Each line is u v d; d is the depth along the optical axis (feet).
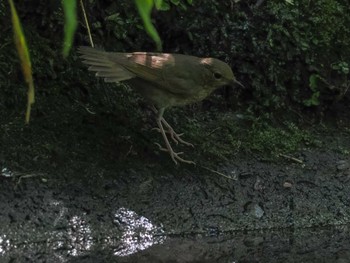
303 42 19.12
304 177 16.97
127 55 14.98
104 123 16.12
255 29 18.71
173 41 18.20
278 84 18.74
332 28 19.67
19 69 16.08
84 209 14.16
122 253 13.73
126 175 15.15
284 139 17.90
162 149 16.06
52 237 13.51
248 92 18.56
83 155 15.17
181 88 15.14
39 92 16.11
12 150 14.60
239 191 16.06
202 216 15.19
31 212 13.67
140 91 15.42
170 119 17.22
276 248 14.90
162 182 15.37
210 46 18.33
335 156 17.87
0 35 16.25
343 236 15.81
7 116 15.38
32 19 16.80
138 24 17.84
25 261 12.80
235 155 16.92
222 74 15.38
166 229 14.62
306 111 19.15
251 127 17.92
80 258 13.24
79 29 17.13
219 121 17.85
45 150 14.90
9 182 13.93
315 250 14.90
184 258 13.80
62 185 14.34
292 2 19.35
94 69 14.75
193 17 18.21
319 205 16.46
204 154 16.57
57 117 15.76
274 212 15.96
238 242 14.97
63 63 16.69
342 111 19.44
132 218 14.47
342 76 19.48
